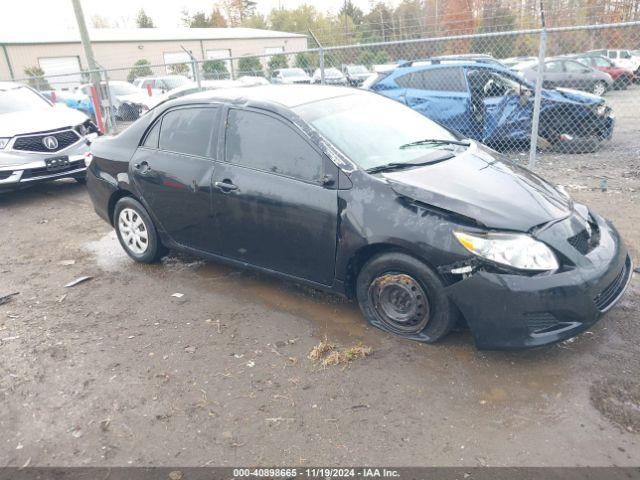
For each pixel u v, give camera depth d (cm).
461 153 403
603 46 1656
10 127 758
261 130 395
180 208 446
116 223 522
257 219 394
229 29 4141
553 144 898
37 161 762
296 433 278
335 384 315
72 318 419
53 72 2927
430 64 918
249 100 410
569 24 1880
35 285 490
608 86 1157
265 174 387
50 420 300
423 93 909
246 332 379
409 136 414
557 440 263
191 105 444
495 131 881
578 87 1461
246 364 340
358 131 390
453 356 332
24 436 289
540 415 280
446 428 275
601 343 339
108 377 336
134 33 3491
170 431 285
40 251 586
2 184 746
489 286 303
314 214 361
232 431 282
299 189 368
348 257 352
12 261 560
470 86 886
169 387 322
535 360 325
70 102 1656
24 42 2791
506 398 294
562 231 317
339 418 287
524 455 255
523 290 297
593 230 351
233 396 310
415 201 327
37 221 702
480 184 346
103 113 1315
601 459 250
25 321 418
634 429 267
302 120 377
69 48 2962
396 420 283
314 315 397
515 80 873
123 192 504
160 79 1828
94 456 271
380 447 265
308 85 475
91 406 309
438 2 2609
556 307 297
